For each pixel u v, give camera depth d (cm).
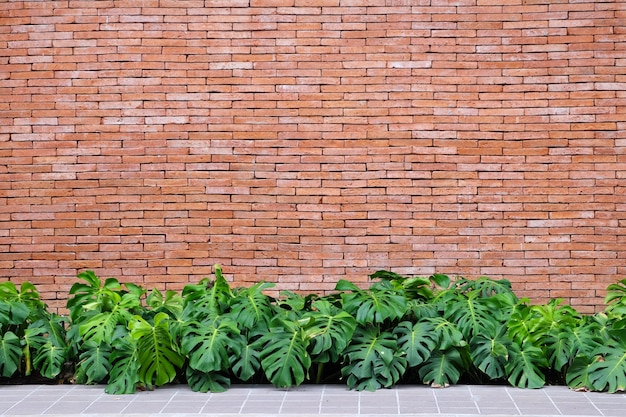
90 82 814
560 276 795
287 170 809
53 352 691
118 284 756
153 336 659
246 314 689
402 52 805
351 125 806
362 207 805
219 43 812
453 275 800
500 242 799
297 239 808
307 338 668
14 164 819
